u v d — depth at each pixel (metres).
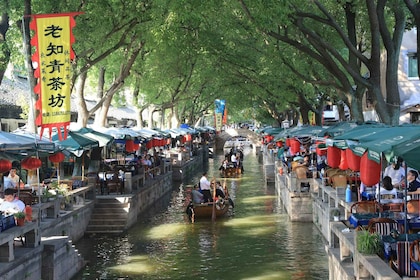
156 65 32.75
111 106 49.66
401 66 28.38
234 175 43.88
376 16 15.98
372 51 16.33
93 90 44.31
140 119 37.84
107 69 30.42
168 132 41.78
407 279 8.01
